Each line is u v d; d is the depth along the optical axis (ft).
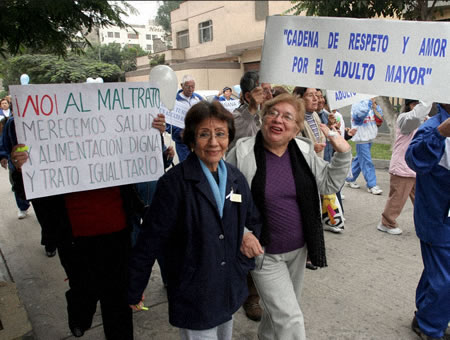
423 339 8.68
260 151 7.15
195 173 5.81
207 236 5.76
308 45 7.50
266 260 7.07
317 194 7.22
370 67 7.22
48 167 7.29
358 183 23.32
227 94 33.83
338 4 21.83
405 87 7.10
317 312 9.93
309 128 11.82
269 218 6.97
